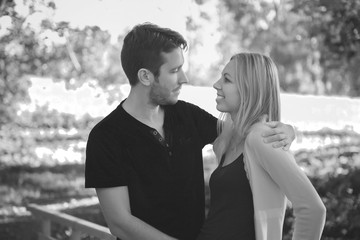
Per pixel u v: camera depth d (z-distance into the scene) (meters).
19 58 7.26
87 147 2.28
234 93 2.20
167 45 2.27
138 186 2.26
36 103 8.02
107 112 7.96
